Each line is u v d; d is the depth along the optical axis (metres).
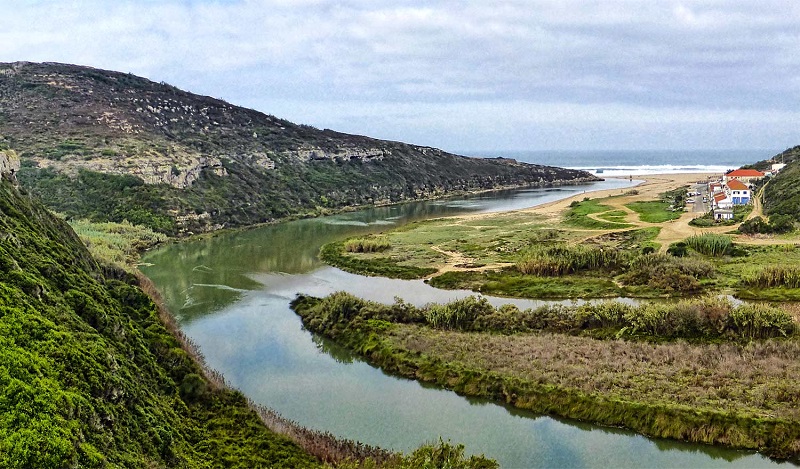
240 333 53.28
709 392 36.66
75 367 26.25
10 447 19.53
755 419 33.50
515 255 82.38
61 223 51.91
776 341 44.25
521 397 38.31
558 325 49.91
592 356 42.91
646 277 66.25
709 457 32.25
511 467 31.36
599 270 71.06
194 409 35.16
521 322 50.66
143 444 26.78
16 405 21.20
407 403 39.12
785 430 32.50
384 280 73.56
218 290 68.25
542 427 35.72
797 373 38.44
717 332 46.47
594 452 32.78
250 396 40.22
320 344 50.75
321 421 36.72
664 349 43.47
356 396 40.25
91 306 34.59
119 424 26.33
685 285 63.03
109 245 83.56
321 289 68.88
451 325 51.31
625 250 80.50
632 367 40.81
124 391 28.64
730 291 61.50
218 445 31.41
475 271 74.50
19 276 30.41
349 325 52.22
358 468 29.25
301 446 32.50
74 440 21.38
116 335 34.81
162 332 43.44
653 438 34.06
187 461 28.30
